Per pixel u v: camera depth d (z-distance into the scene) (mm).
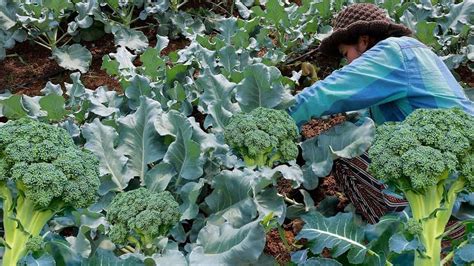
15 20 4734
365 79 2898
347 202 3504
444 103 2889
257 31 4832
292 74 4418
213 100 3408
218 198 2865
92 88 4699
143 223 2455
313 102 3000
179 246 2949
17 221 2186
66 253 2371
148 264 2402
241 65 4129
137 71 4250
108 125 3404
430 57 2953
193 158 3002
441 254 2809
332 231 2645
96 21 5090
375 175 2387
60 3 4656
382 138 2389
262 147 2803
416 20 4891
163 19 5191
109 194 3053
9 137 2238
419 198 2281
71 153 2289
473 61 4703
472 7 4762
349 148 3014
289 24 4691
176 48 5164
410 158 2229
